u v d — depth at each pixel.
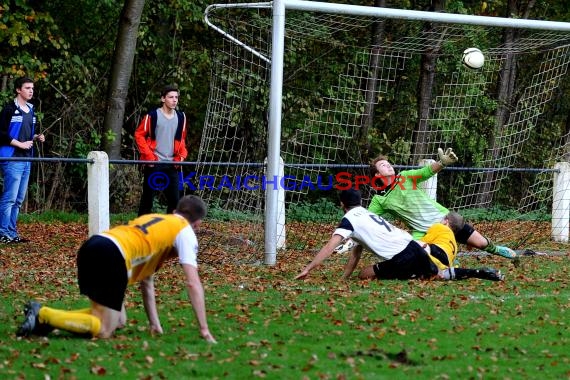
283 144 47.62
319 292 21.67
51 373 13.80
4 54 46.84
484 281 23.58
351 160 48.91
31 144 31.19
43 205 46.38
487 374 14.27
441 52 34.12
